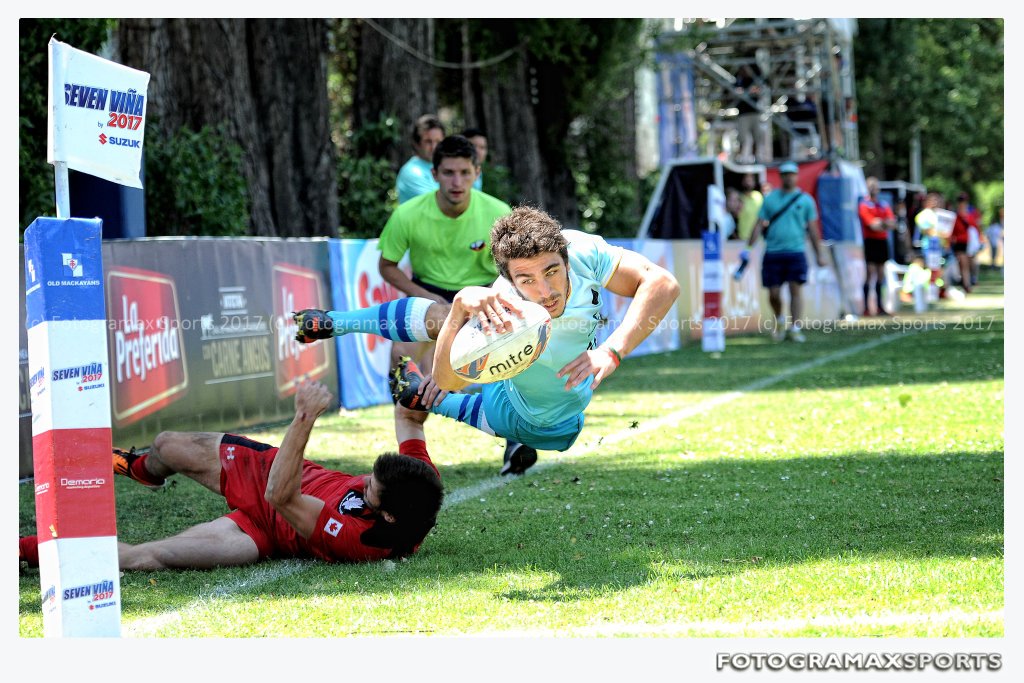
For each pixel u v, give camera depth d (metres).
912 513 10.84
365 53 32.16
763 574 8.91
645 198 53.47
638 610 8.16
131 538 10.51
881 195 51.62
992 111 83.19
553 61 39.94
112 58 26.80
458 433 16.81
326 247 19.69
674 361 27.36
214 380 16.67
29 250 7.41
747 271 36.94
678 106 51.22
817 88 48.41
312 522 9.41
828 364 25.27
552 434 9.19
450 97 46.06
